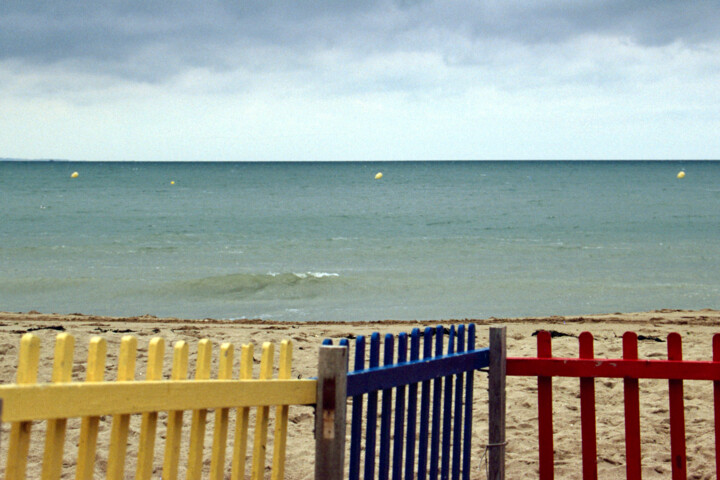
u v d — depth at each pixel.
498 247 28.84
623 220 43.69
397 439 3.33
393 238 33.34
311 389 2.92
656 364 3.74
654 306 16.48
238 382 2.60
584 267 22.83
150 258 25.34
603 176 136.25
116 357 7.55
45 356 7.44
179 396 2.39
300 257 25.67
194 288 18.05
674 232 35.69
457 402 3.78
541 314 15.47
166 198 69.50
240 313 15.45
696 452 5.25
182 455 5.06
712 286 19.11
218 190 86.81
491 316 15.23
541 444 3.86
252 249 28.34
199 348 2.58
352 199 69.69
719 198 66.62
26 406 1.91
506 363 3.87
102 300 16.86
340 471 2.80
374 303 16.70
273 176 141.62
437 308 16.08
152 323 11.25
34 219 44.47
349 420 6.09
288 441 5.47
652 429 5.82
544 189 88.81
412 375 3.30
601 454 5.30
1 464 4.61
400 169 199.62
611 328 11.16
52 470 2.08
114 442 2.27
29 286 18.23
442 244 30.27
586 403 3.82
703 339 9.78
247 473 4.84
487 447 3.82
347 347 2.85
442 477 3.67
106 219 44.75
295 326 11.21
